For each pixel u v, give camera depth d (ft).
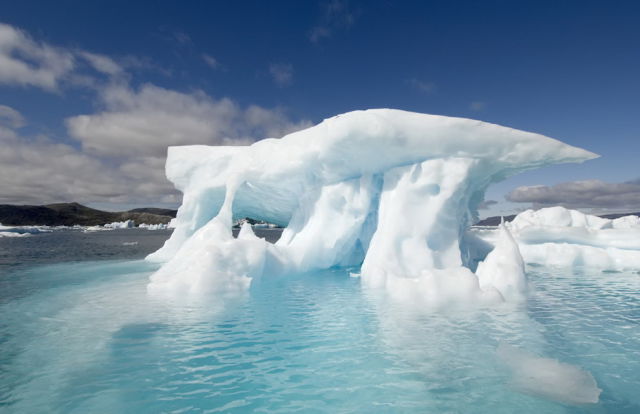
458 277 23.18
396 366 13.03
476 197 35.35
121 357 14.01
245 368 12.97
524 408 10.23
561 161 28.02
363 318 19.04
